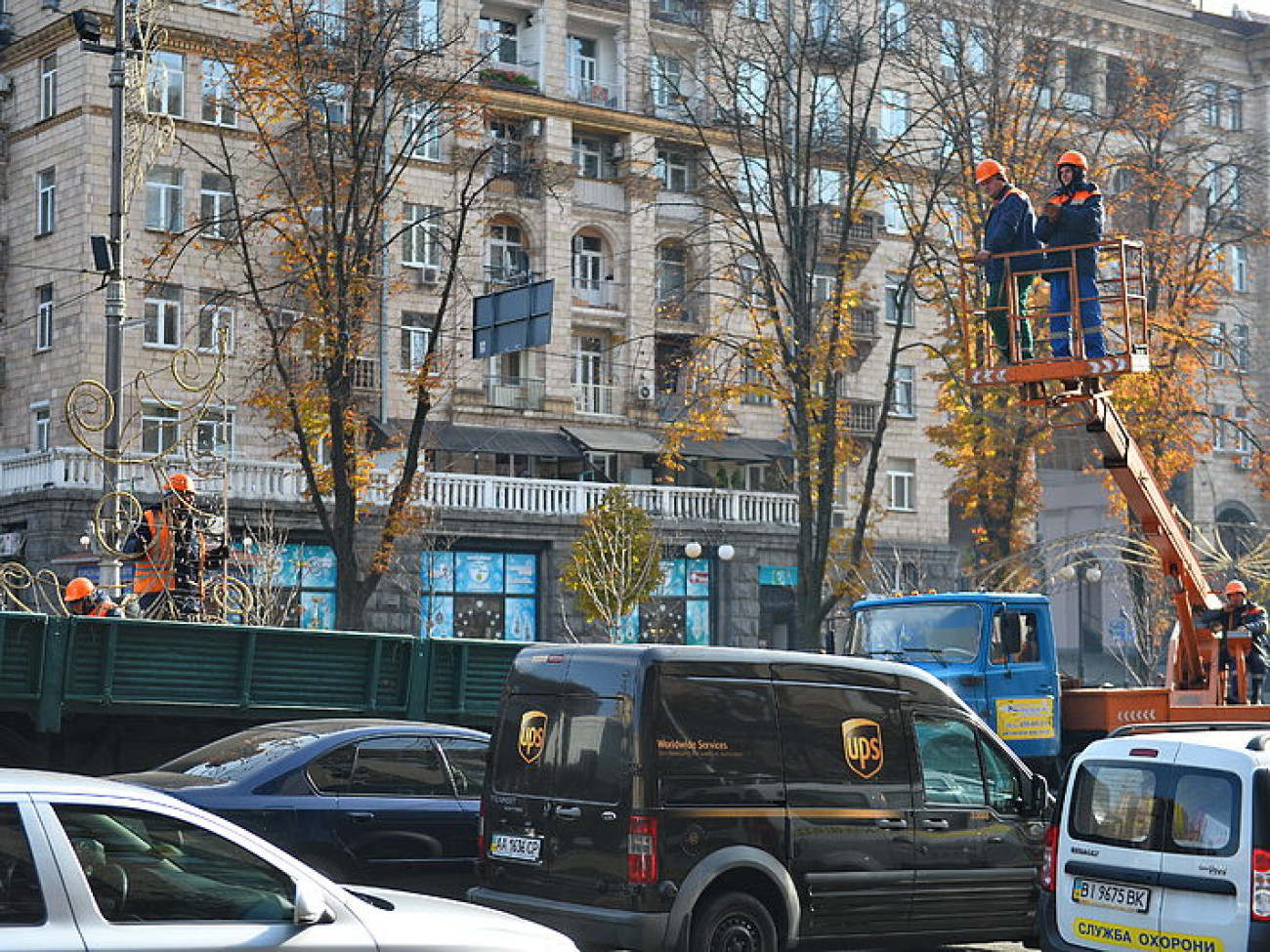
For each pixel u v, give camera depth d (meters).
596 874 11.12
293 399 33.53
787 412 37.56
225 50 43.97
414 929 7.49
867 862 11.95
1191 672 19.19
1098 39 46.66
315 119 35.50
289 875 7.27
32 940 6.49
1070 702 18.97
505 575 45.88
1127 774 10.54
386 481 35.91
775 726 11.69
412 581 43.81
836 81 40.62
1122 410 36.38
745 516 50.19
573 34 52.50
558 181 49.41
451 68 47.38
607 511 42.22
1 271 45.66
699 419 37.66
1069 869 10.67
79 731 15.23
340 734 12.98
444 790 13.27
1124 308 15.47
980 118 40.66
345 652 16.23
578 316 50.97
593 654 11.58
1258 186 52.97
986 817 12.70
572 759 11.48
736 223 39.72
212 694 15.41
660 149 53.59
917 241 38.19
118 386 23.11
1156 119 42.97
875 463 37.81
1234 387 63.12
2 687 14.36
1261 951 9.64
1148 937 10.16
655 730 11.10
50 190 44.81
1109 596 56.12
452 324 48.19
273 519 39.84
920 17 40.19
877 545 55.09
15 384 45.25
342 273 33.66
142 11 25.06
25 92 45.66
